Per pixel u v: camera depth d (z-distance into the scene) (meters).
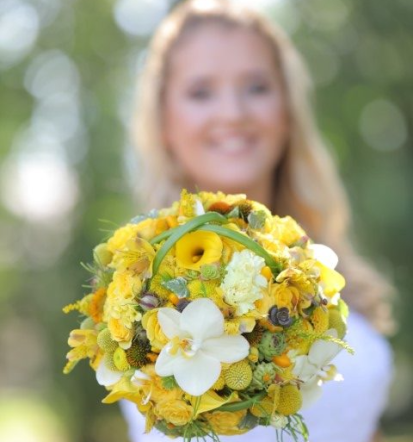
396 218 6.23
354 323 1.97
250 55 2.12
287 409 1.05
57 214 7.65
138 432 1.88
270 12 7.18
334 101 7.14
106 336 1.06
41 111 7.69
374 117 7.30
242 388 1.02
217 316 0.99
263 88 2.16
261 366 1.02
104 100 7.48
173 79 2.17
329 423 1.76
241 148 2.14
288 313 1.02
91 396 7.19
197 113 2.13
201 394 0.99
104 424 7.30
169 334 1.00
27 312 7.87
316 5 7.32
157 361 1.00
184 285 1.01
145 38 7.66
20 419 8.61
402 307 6.15
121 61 7.76
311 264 1.06
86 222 7.26
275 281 1.04
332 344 1.06
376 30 7.02
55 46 7.72
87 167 7.33
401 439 6.80
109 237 1.19
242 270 1.01
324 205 2.31
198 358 1.00
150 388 1.02
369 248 6.22
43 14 7.72
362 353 1.89
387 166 6.93
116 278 1.05
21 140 7.67
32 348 8.76
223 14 2.15
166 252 1.03
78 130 7.54
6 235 7.79
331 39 7.24
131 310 1.02
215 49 2.12
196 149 2.17
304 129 2.25
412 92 7.08
